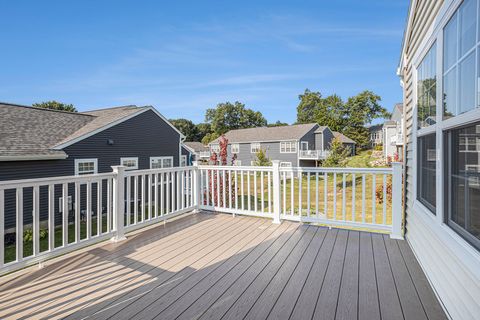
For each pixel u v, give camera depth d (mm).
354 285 2283
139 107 12961
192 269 2611
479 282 1488
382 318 1837
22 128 9711
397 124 20969
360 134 38406
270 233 3750
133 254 3000
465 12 1727
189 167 4867
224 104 51875
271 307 1963
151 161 12695
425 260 2516
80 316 1852
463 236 1767
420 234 2746
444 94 2105
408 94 3656
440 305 1997
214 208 4902
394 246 3229
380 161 18375
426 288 2242
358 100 38750
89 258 2879
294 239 3494
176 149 14141
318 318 1832
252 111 52688
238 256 2936
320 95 44500
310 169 4035
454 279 1828
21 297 2096
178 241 3439
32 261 2559
